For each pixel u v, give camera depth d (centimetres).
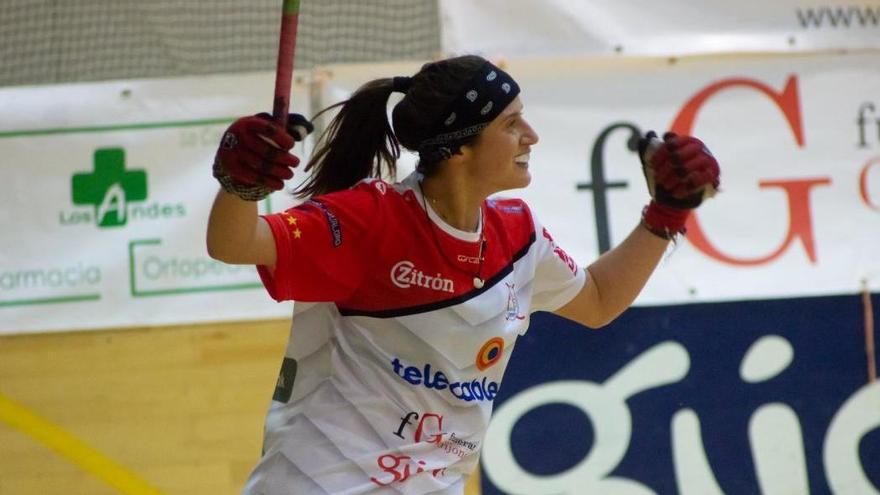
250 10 1719
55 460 1533
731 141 1611
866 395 1565
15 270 1566
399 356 792
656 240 887
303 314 820
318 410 793
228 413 1545
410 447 791
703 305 1575
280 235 737
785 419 1554
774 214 1600
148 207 1580
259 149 671
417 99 805
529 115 1600
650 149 845
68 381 1551
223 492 1527
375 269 777
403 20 1703
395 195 795
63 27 1717
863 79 1623
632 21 1620
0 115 1588
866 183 1608
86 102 1593
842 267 1591
